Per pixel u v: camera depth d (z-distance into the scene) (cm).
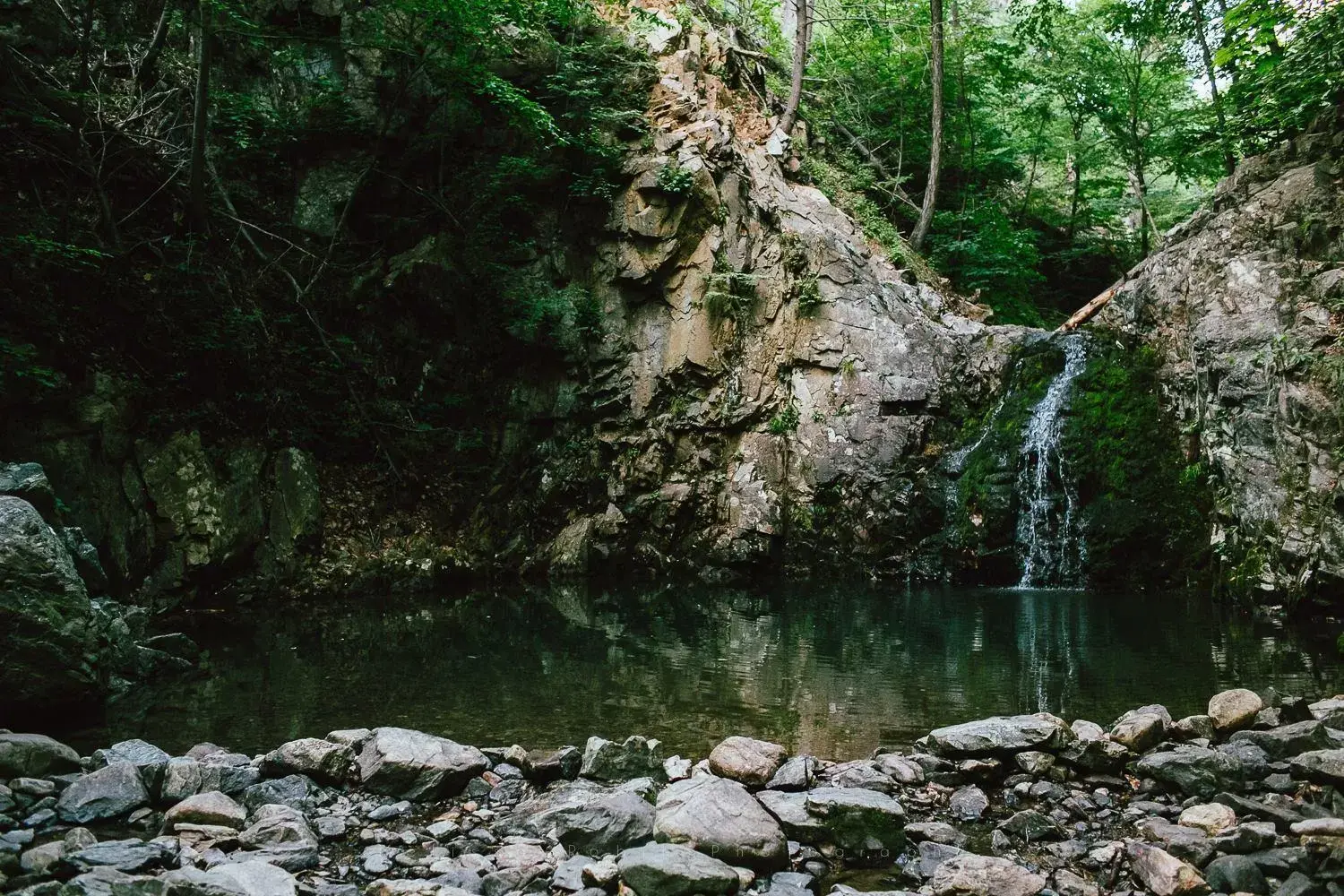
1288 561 966
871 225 1675
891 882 338
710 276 1430
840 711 554
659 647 780
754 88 1805
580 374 1430
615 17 1631
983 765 429
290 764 425
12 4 1159
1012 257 1795
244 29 1213
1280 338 1066
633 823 362
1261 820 374
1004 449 1342
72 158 1109
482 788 420
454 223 1419
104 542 866
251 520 1047
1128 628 868
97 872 288
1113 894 325
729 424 1424
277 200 1351
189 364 1084
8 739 413
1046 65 1966
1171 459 1254
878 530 1364
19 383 839
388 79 1401
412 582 1174
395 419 1308
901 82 1980
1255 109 1316
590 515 1391
